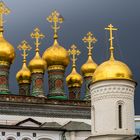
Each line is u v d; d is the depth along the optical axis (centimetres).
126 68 5378
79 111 7081
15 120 6738
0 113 6694
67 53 7806
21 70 7956
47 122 6869
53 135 6388
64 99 7169
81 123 6788
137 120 7931
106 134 5116
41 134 6328
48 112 6944
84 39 8344
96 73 5381
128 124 5200
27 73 7894
